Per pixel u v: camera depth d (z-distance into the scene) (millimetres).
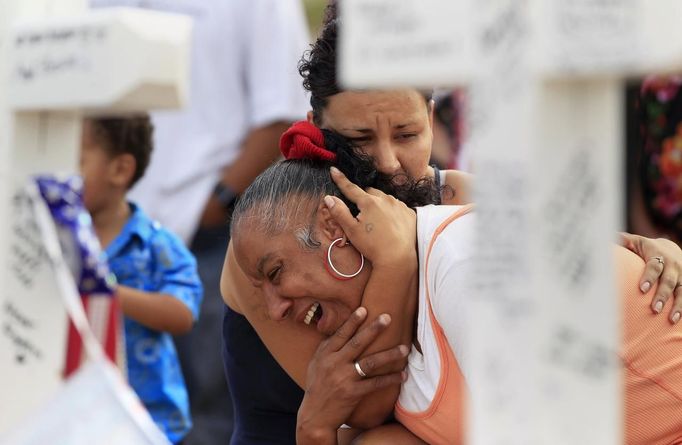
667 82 4641
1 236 1798
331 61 3176
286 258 2865
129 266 4199
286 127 5207
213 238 5125
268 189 2938
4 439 1771
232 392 3600
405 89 3150
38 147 1805
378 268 2824
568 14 1352
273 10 5191
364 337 2855
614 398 1440
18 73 1732
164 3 5113
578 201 1414
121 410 1744
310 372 2980
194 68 5121
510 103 1396
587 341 1434
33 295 1828
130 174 4203
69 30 1672
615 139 1405
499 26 1396
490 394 1459
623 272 2820
